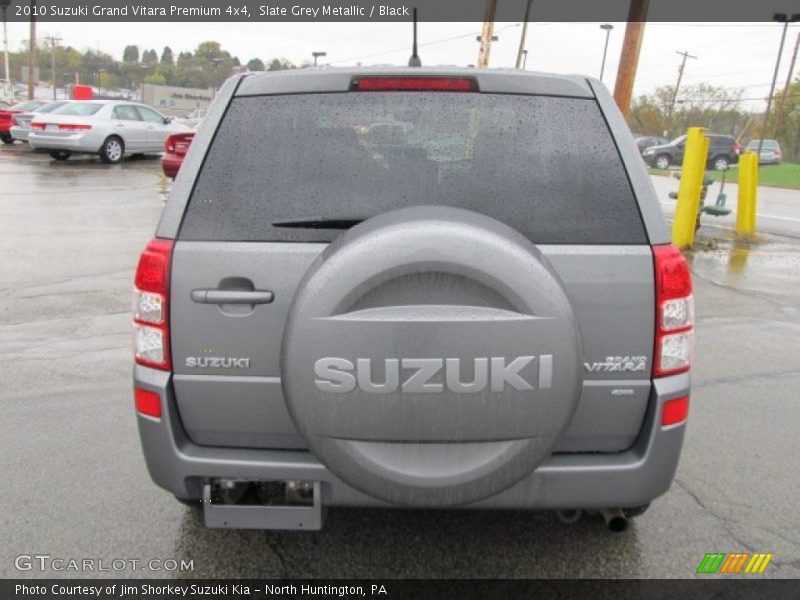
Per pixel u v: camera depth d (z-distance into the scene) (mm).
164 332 2508
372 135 2607
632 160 2566
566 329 2236
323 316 2217
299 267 2445
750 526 3322
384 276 2201
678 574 2959
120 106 20859
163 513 3359
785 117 63125
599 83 2703
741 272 9078
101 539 3154
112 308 6816
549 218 2506
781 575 2965
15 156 22047
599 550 3104
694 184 10336
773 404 4797
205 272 2467
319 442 2301
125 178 17484
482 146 2592
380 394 2238
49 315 6578
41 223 11219
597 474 2488
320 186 2543
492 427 2262
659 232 2506
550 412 2262
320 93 2643
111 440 4117
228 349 2496
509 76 2656
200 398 2545
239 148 2586
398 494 2312
